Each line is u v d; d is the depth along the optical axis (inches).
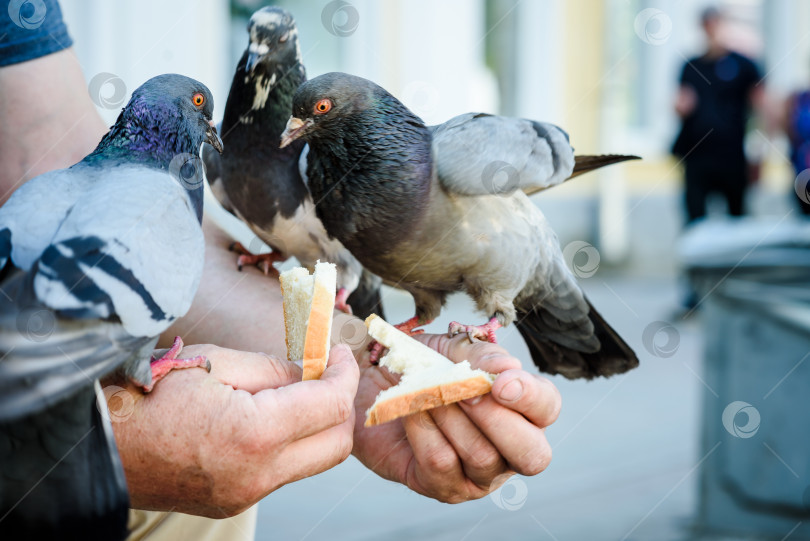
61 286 54.2
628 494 163.5
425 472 69.4
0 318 52.8
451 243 84.5
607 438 194.1
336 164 84.6
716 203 367.6
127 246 57.5
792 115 345.1
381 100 83.4
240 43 214.1
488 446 66.8
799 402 136.3
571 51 424.8
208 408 57.2
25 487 51.1
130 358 57.5
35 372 52.1
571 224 435.2
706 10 356.8
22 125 73.1
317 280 63.3
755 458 143.8
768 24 561.9
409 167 82.7
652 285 407.5
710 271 155.9
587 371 104.4
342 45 288.5
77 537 52.0
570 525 147.3
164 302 58.9
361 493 163.0
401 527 146.7
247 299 78.5
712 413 151.9
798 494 137.9
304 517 148.7
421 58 314.5
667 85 472.4
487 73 392.5
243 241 107.3
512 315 89.0
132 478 58.3
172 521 73.8
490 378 66.2
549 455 67.1
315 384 60.1
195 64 178.1
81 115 75.9
